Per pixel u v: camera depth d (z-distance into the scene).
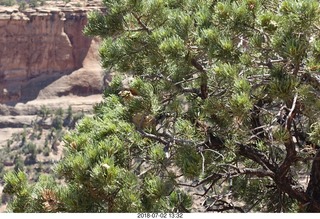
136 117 5.35
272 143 5.15
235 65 5.08
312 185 6.45
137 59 6.63
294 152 5.58
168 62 5.92
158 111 5.70
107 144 4.88
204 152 5.62
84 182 4.50
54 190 4.86
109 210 4.65
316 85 4.91
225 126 5.38
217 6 5.14
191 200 5.75
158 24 6.24
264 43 4.92
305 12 4.32
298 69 4.57
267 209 7.36
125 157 5.11
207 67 5.73
